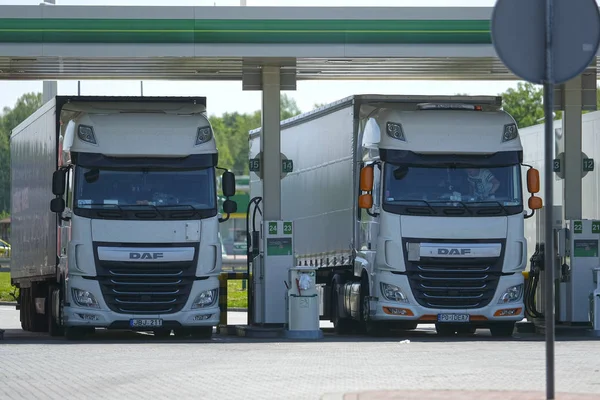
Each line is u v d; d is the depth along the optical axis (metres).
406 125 35.16
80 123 34.59
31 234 42.50
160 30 35.75
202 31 35.75
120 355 27.66
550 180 16.94
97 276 33.81
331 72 40.97
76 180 34.09
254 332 36.34
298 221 45.28
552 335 16.81
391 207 34.69
